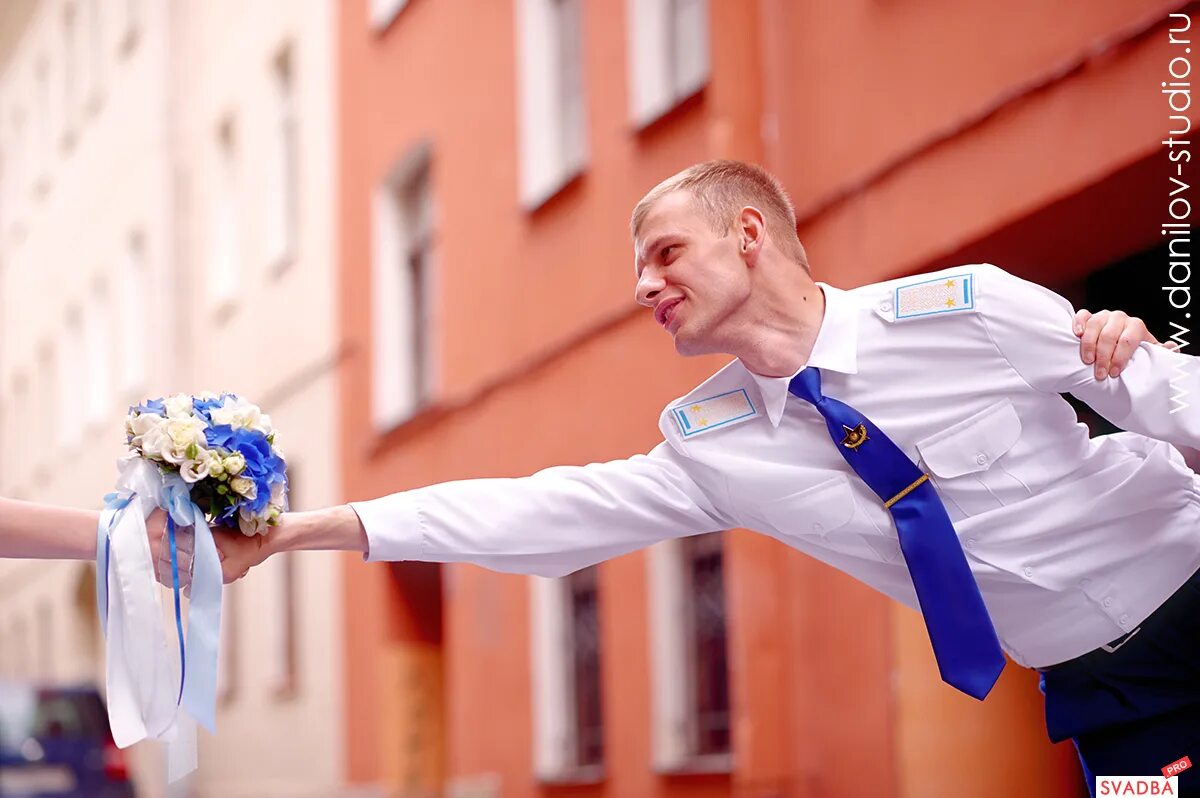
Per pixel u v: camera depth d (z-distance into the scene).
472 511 3.19
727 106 8.96
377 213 14.77
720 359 9.48
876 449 2.98
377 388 14.65
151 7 20.50
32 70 26.83
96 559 3.10
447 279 13.27
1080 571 3.03
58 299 25.19
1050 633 3.09
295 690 15.92
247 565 3.14
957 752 7.60
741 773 8.51
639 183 10.41
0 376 29.41
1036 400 2.99
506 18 12.39
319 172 16.17
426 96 13.81
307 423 16.17
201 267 19.31
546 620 11.65
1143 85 6.20
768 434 3.10
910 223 7.62
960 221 7.24
